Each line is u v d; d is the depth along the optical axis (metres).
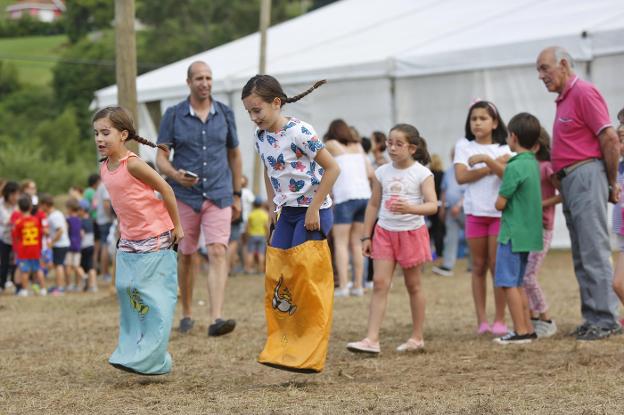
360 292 13.08
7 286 18.05
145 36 68.12
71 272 18.73
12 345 9.30
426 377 7.21
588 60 17.30
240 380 7.26
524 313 8.77
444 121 19.33
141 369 6.89
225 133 9.56
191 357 8.25
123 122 6.94
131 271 6.98
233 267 18.12
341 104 20.48
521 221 8.55
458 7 23.89
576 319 10.16
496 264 8.68
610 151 8.56
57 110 66.31
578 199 8.70
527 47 17.83
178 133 9.47
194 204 9.39
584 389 6.55
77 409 6.30
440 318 10.66
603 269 8.70
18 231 15.66
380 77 19.77
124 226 7.03
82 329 10.29
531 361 7.72
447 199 15.97
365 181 12.99
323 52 22.16
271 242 6.82
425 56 19.09
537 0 21.86
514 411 5.94
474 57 18.50
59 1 100.62
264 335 9.45
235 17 68.56
